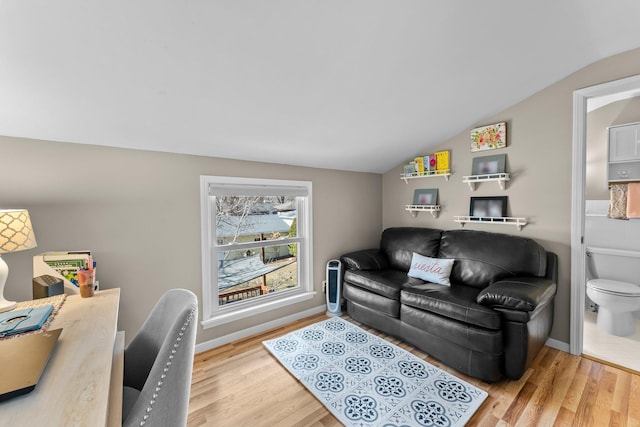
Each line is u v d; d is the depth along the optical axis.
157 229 2.15
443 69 1.87
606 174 3.13
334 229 3.30
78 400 0.66
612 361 2.14
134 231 2.05
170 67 1.41
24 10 1.02
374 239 3.75
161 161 2.15
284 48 1.44
